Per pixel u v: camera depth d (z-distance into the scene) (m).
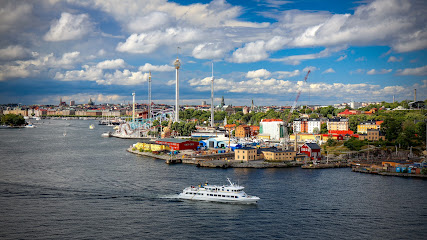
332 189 182.75
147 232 126.56
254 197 160.00
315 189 182.38
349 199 165.25
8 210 147.50
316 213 146.50
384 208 153.00
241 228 130.75
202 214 145.00
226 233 126.12
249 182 196.62
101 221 136.38
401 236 125.44
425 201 162.62
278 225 133.75
